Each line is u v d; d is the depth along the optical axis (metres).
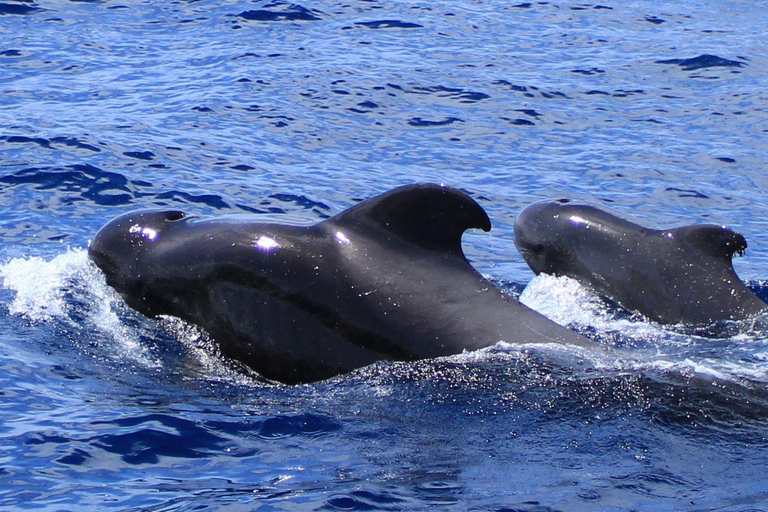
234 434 32.06
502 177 64.81
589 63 89.94
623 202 61.72
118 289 40.06
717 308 43.16
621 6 111.56
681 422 31.33
